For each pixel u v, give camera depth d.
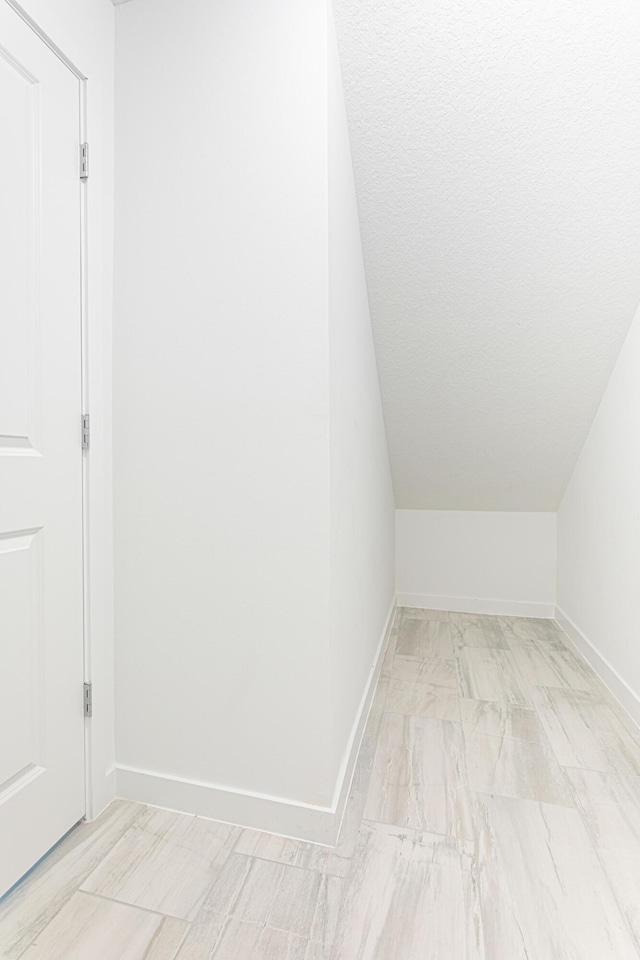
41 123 1.11
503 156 1.52
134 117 1.32
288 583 1.25
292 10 1.20
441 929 0.99
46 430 1.15
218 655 1.31
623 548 2.03
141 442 1.34
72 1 1.18
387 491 2.82
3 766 1.05
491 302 1.96
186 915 1.02
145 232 1.32
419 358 2.24
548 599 3.18
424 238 1.76
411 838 1.25
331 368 1.23
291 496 1.24
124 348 1.35
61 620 1.20
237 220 1.25
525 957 0.94
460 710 1.94
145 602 1.35
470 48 1.31
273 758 1.27
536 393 2.35
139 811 1.34
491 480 2.98
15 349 1.07
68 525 1.22
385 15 1.27
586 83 1.34
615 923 1.01
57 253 1.17
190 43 1.28
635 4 1.20
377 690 2.12
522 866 1.16
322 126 1.18
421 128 1.48
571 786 1.46
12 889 1.07
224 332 1.27
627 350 2.01
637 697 1.85
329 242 1.20
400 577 3.42
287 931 0.98
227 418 1.28
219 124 1.26
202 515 1.31
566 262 1.79
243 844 1.22
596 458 2.39
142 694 1.37
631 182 1.54
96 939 0.96
